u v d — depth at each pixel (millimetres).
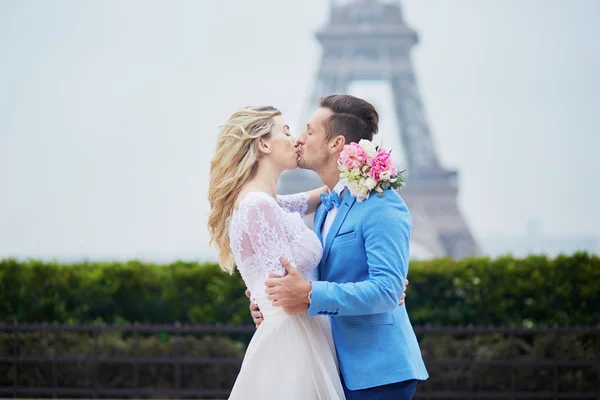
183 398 7188
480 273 7254
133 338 7391
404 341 3408
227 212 3604
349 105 3607
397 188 3453
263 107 3637
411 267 7344
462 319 7223
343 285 3244
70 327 6918
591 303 7164
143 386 7297
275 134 3576
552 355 6957
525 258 7434
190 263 7738
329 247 3510
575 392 6910
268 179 3568
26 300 7395
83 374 7227
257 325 3545
